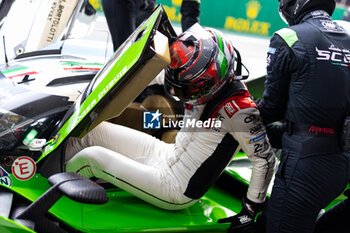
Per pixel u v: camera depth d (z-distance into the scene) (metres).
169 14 5.47
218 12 5.73
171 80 1.56
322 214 1.83
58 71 1.98
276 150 2.43
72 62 2.15
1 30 2.14
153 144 1.95
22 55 2.14
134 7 2.73
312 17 1.54
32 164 1.67
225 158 1.69
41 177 1.70
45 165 1.65
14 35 2.15
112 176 1.74
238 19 5.77
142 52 1.32
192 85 1.52
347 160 1.52
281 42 1.48
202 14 5.71
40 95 1.79
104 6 2.74
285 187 1.51
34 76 1.91
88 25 2.38
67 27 2.24
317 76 1.45
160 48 1.37
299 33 1.48
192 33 1.56
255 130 1.58
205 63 1.49
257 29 5.84
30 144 1.66
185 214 1.80
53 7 2.18
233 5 5.67
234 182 2.05
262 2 5.75
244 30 5.80
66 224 1.60
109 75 1.49
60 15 2.19
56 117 1.77
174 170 1.75
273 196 1.56
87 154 1.75
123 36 2.78
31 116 1.72
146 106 2.18
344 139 1.46
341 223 1.74
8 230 1.29
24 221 1.32
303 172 1.47
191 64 1.49
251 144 1.59
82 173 1.79
